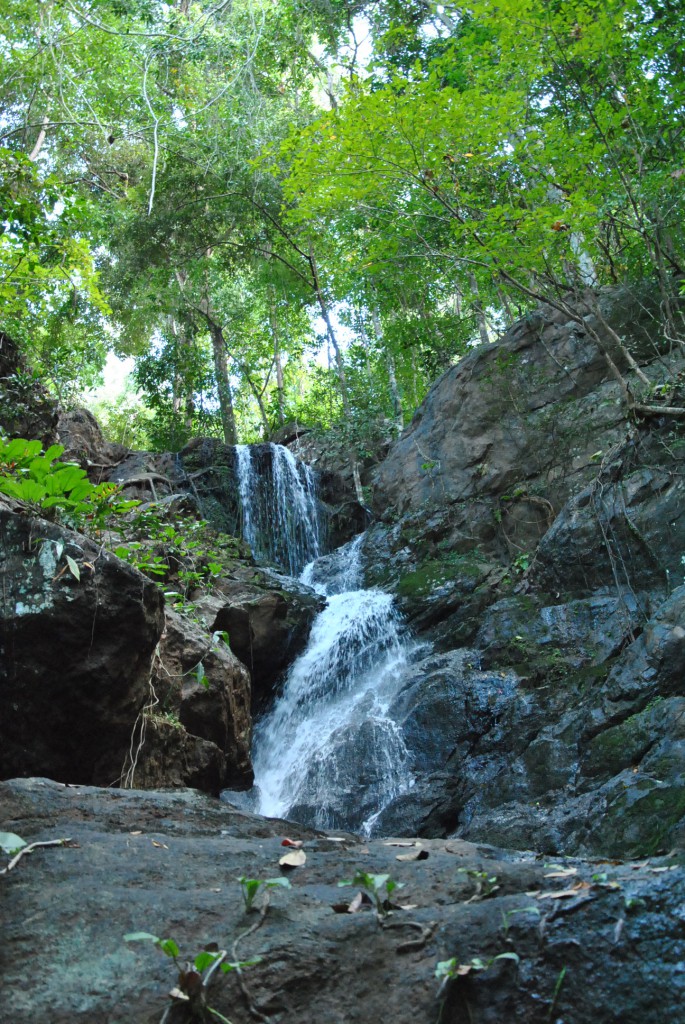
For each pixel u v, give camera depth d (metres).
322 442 20.27
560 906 2.15
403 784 9.42
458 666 10.31
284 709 11.62
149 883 2.64
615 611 9.73
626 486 10.53
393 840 3.42
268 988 2.10
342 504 18.41
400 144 10.59
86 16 15.30
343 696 11.64
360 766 9.77
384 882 2.44
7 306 12.26
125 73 18.64
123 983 2.14
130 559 7.30
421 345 20.84
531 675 9.72
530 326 14.47
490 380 14.60
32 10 16.91
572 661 9.64
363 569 14.23
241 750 7.63
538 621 10.38
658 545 9.85
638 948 2.00
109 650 4.95
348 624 12.34
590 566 10.46
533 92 11.92
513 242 10.88
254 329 27.89
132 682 5.14
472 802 8.78
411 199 12.51
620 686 8.25
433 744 9.58
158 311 24.48
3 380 12.05
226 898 2.49
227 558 12.55
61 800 3.38
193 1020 2.03
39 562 4.86
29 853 2.80
